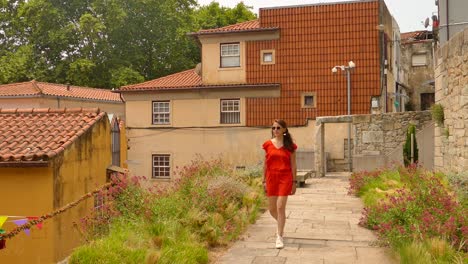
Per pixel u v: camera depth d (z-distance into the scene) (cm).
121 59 3812
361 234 798
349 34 2483
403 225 682
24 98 2678
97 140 1262
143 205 765
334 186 1638
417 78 3544
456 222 636
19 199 1020
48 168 1015
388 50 2659
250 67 2592
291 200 1245
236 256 658
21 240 1012
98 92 3334
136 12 3788
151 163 2702
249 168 1662
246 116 2586
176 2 3959
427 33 3778
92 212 832
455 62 1171
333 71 2411
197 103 2648
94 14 3753
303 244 728
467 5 1329
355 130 2111
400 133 2062
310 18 2531
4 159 1002
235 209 905
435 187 798
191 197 868
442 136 1333
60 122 1223
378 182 1295
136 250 592
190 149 2653
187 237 682
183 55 4059
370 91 2445
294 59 2541
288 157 709
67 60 3706
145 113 2717
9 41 3853
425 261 535
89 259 568
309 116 2512
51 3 3634
